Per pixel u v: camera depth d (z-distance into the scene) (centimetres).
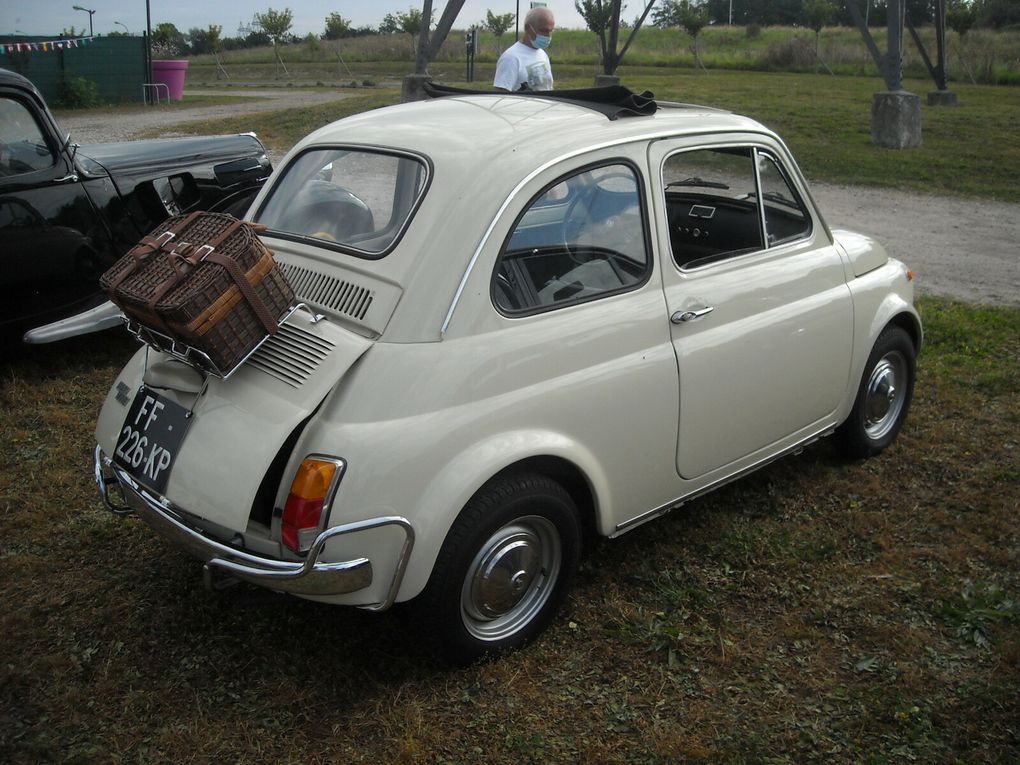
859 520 442
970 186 1321
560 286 334
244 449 292
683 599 378
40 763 288
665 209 369
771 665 342
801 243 434
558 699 322
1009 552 414
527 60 842
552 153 335
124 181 637
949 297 810
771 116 1878
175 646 346
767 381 408
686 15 3772
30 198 577
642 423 357
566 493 336
